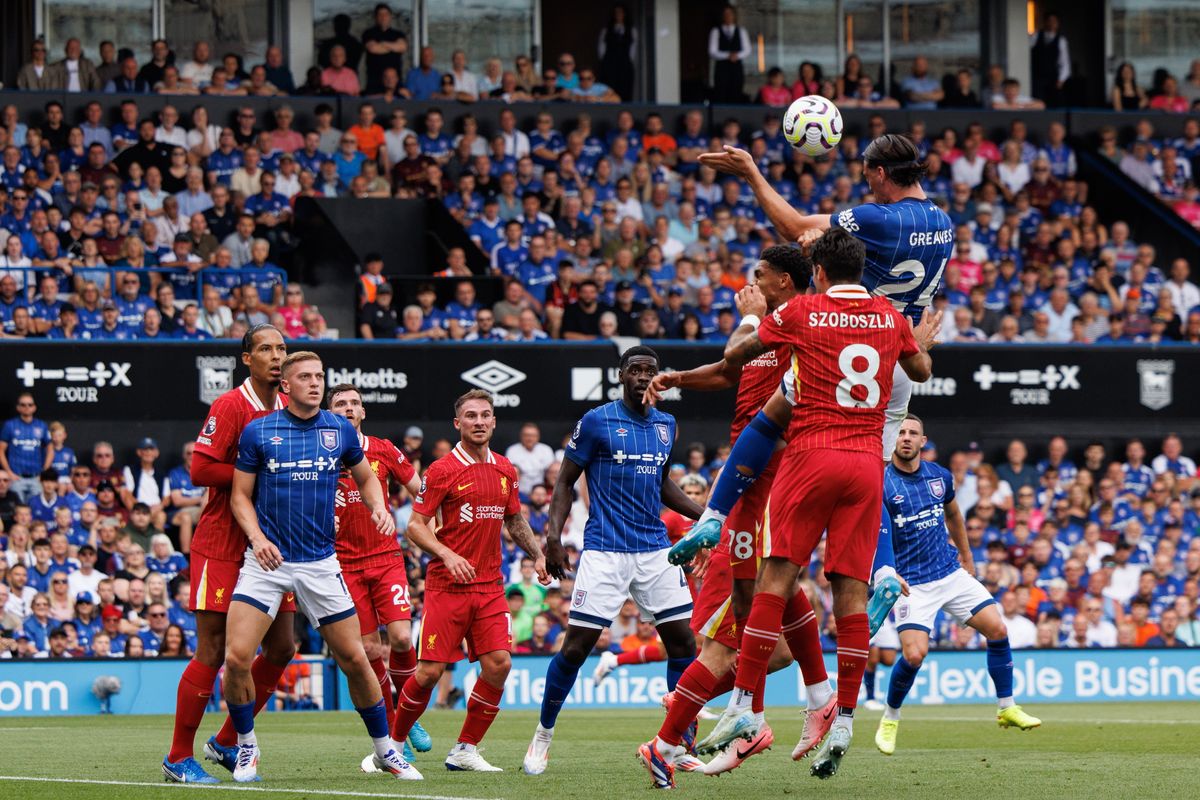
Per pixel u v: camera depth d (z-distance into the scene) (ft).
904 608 97.71
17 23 213.46
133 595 155.94
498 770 80.48
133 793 66.28
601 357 180.86
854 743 102.73
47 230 181.88
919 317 69.77
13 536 155.02
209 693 74.08
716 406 182.91
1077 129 230.89
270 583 72.43
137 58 218.18
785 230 71.00
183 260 185.06
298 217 196.44
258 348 73.92
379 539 93.25
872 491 63.98
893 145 68.33
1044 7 248.93
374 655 92.79
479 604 83.20
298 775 76.43
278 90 208.95
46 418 167.22
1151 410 191.42
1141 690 169.37
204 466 73.10
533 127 216.95
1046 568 177.68
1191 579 179.22
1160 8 250.16
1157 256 220.84
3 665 145.79
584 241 199.11
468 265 198.08
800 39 242.58
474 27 232.32
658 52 236.22
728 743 66.18
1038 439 188.96
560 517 82.94
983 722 124.26
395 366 175.73
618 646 160.25
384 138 208.23
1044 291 207.51
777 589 64.85
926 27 245.45
